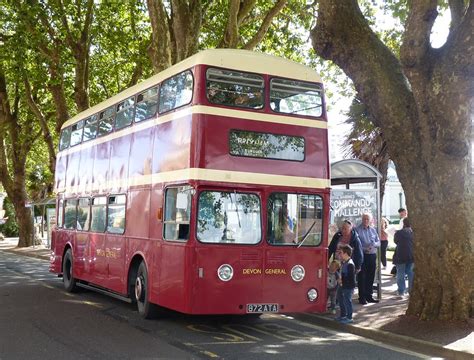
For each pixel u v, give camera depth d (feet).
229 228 31.27
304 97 34.30
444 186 32.07
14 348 28.53
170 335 32.17
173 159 33.04
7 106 109.19
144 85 38.99
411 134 33.35
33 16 77.56
